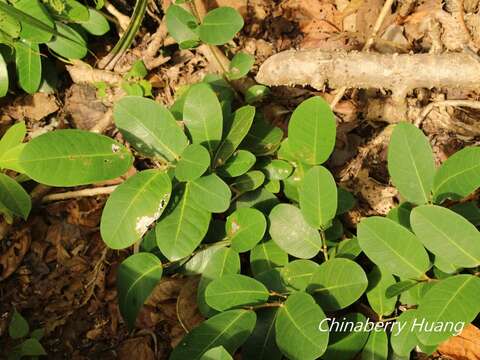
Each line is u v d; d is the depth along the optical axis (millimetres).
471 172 346
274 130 432
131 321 364
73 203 453
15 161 419
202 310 367
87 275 428
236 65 458
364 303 382
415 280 343
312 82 434
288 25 530
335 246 383
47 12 446
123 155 379
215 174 377
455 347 355
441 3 500
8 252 431
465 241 318
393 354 349
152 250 398
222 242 396
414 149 356
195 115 395
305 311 322
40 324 410
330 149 384
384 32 507
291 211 376
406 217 371
